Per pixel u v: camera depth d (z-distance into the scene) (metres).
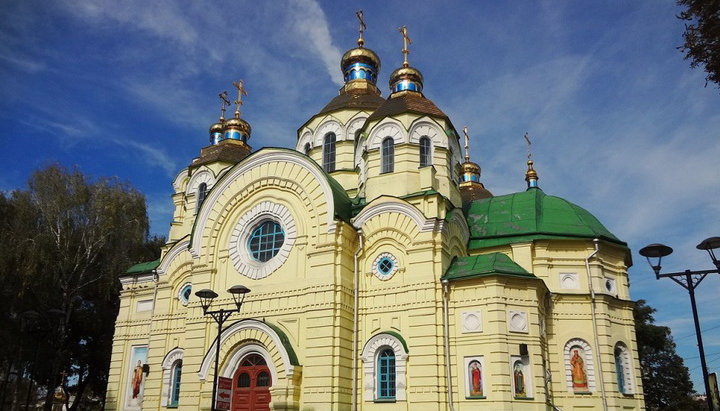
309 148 44.38
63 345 50.00
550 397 31.62
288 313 32.09
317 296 31.22
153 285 41.97
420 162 35.88
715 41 18.70
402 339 30.30
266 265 33.91
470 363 29.05
